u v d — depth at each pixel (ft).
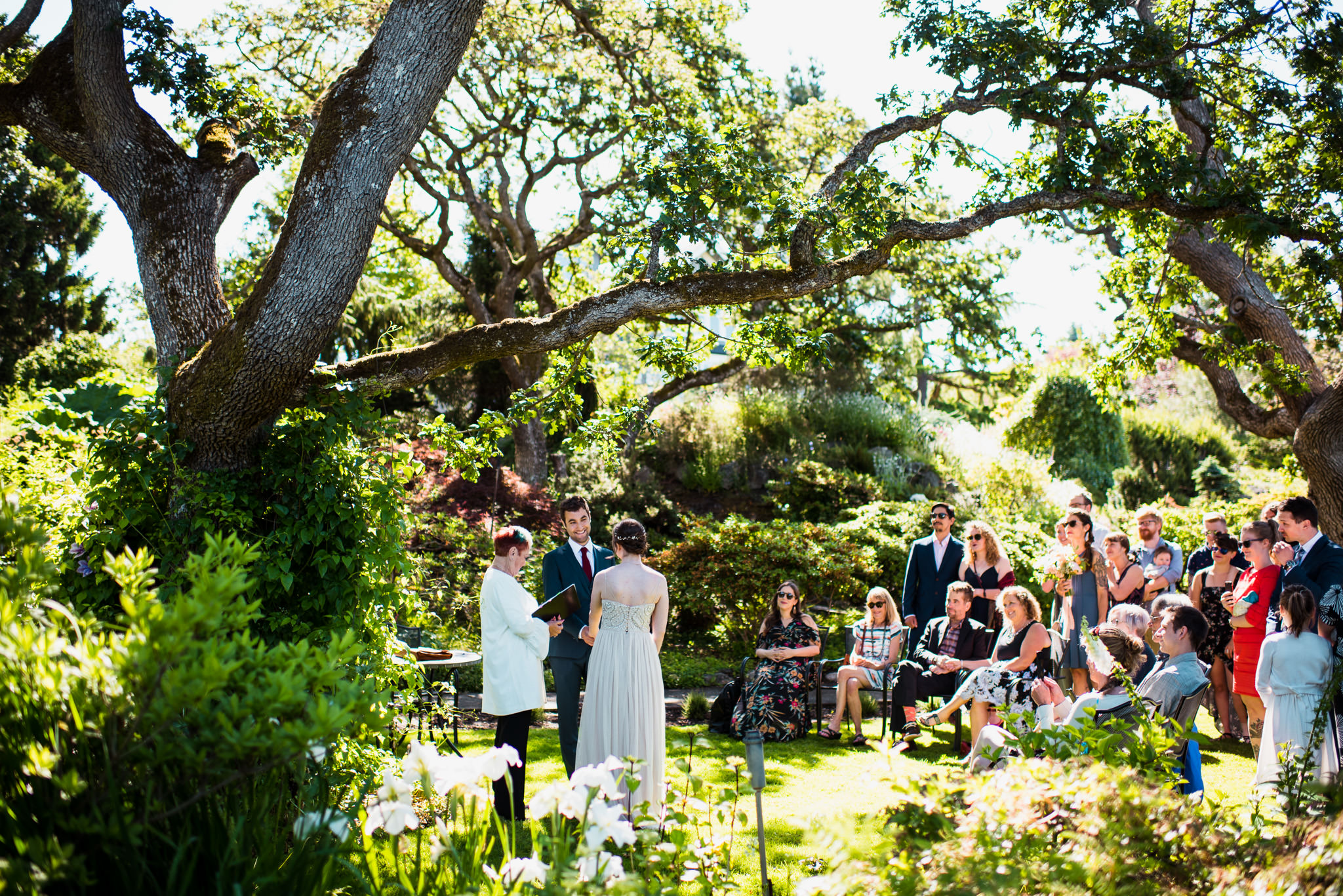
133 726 7.09
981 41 21.76
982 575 22.95
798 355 21.34
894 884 7.54
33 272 75.82
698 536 36.63
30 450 18.21
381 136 14.85
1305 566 17.67
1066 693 22.09
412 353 16.87
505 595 15.56
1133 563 21.40
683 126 20.12
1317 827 7.65
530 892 8.42
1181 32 24.43
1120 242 39.68
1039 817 8.23
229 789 8.30
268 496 15.29
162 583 13.64
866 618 23.24
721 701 23.35
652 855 8.79
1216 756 19.48
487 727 23.36
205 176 17.04
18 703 7.22
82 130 16.65
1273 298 31.32
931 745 21.15
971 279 52.60
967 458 60.03
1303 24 23.98
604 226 50.85
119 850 7.07
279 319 14.33
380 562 15.17
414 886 8.77
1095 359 38.19
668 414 59.72
